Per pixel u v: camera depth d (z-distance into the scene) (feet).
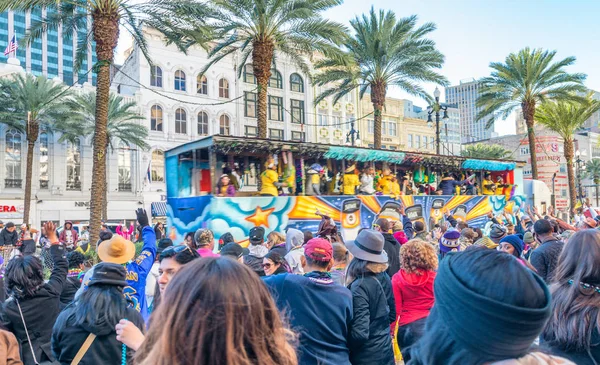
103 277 10.23
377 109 77.66
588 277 7.68
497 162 57.47
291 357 4.92
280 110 146.72
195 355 4.25
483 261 4.78
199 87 131.44
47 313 12.47
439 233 36.60
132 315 10.19
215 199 33.78
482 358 4.53
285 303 10.70
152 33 123.44
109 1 49.80
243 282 4.58
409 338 12.94
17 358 9.39
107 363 9.58
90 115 102.06
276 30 62.95
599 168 233.76
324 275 11.29
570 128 107.65
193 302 4.37
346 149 42.70
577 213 50.57
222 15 61.93
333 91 84.28
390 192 46.62
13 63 110.11
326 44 62.34
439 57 73.82
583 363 7.49
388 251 20.36
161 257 12.30
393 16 75.61
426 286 13.58
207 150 42.04
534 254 16.84
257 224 35.37
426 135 189.47
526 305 4.42
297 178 42.14
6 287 12.38
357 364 11.76
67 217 115.34
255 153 40.65
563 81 87.86
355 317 11.58
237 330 4.32
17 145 111.14
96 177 50.62
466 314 4.53
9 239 49.14
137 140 104.53
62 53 362.33
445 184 52.70
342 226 40.32
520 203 59.93
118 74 140.36
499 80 92.02
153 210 119.96
